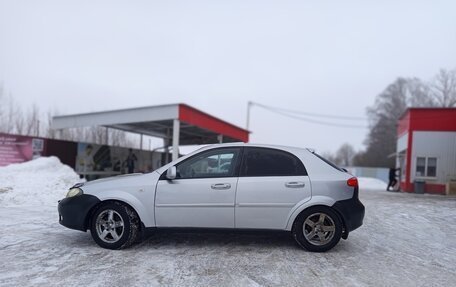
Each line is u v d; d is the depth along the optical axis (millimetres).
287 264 4785
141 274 4293
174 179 5359
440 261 5207
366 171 43094
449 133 20516
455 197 17266
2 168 13219
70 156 18578
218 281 4133
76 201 5363
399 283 4234
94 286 3893
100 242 5309
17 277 4117
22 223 6973
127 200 5270
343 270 4621
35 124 26094
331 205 5250
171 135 23844
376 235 6820
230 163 5465
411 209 10586
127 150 23031
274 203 5254
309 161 5480
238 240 5961
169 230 5324
